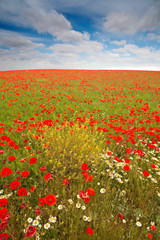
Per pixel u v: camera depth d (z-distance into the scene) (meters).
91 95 13.79
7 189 2.42
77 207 2.16
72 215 2.20
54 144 3.54
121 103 11.30
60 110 8.55
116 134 5.30
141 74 38.00
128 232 2.18
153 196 2.80
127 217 2.41
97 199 2.58
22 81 19.80
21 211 2.19
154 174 3.32
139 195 2.70
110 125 4.41
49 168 3.23
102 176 3.22
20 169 3.12
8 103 8.85
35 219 2.11
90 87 18.75
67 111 8.05
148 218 2.41
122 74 37.62
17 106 8.80
